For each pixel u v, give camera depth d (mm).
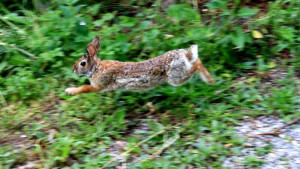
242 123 10266
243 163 9148
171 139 9789
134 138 9984
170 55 10297
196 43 11742
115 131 10156
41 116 10758
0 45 11883
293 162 9156
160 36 11969
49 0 13742
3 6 13820
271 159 9266
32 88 11367
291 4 12734
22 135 10281
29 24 12656
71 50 12055
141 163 9234
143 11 13039
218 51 11805
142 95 11086
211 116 10391
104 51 11391
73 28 12133
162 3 13430
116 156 9523
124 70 10383
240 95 10867
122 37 11758
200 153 9414
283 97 10625
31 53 12055
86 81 11516
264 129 10047
